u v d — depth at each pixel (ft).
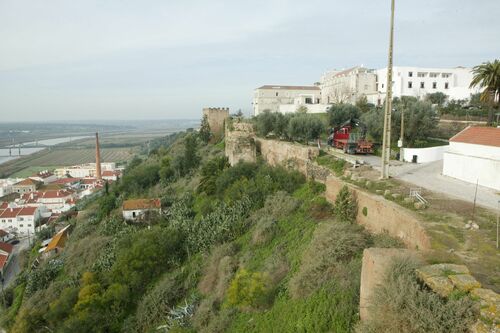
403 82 204.64
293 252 63.26
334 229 55.31
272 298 54.24
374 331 30.55
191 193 134.51
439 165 88.58
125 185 182.39
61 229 190.39
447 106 166.71
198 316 63.05
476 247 38.81
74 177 414.21
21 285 132.05
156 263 89.40
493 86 101.14
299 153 98.22
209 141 216.54
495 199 57.06
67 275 114.01
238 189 98.78
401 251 35.70
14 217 247.91
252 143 126.11
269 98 267.39
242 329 52.37
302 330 42.93
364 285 36.42
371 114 122.83
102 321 79.51
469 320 25.11
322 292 45.91
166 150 254.88
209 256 80.69
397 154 100.48
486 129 72.79
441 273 29.76
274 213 80.23
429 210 50.52
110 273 92.07
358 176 72.90
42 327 91.66
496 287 30.25
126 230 120.26
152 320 73.61
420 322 26.91
